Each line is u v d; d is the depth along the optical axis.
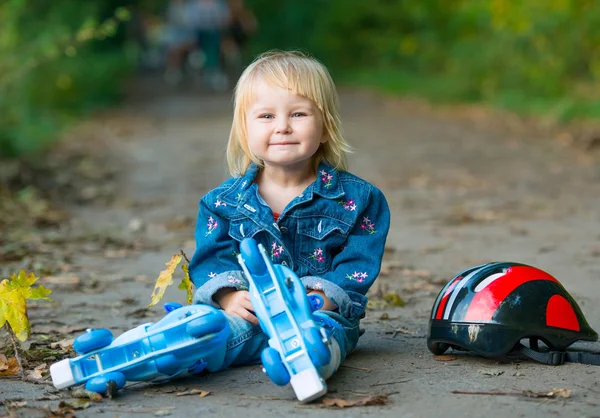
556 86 17.11
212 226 3.83
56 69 16.41
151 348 3.39
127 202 8.87
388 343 4.14
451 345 3.82
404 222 7.81
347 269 3.73
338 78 29.22
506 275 3.74
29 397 3.38
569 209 8.27
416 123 17.08
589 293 5.17
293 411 3.15
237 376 3.60
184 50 27.73
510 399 3.26
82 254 6.51
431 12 23.86
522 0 17.06
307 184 3.88
